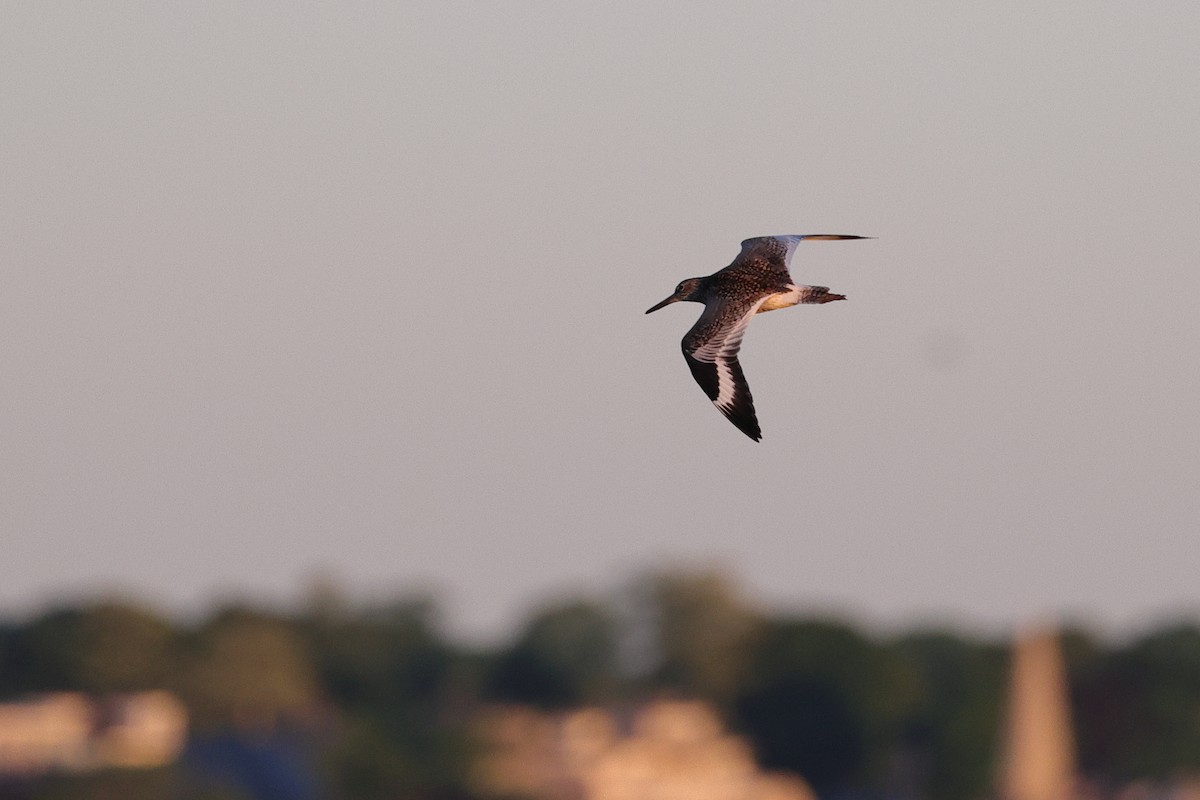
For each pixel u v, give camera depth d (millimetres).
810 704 109000
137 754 107250
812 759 109062
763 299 24109
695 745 92000
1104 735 108750
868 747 109000
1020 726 83688
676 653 114562
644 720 90688
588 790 84438
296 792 93000
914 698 109688
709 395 23156
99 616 120812
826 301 24453
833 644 109938
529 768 87125
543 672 121500
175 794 93000
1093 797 108438
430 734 91312
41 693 120500
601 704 116750
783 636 112250
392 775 87625
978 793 103750
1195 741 107500
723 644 113688
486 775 86375
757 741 111438
